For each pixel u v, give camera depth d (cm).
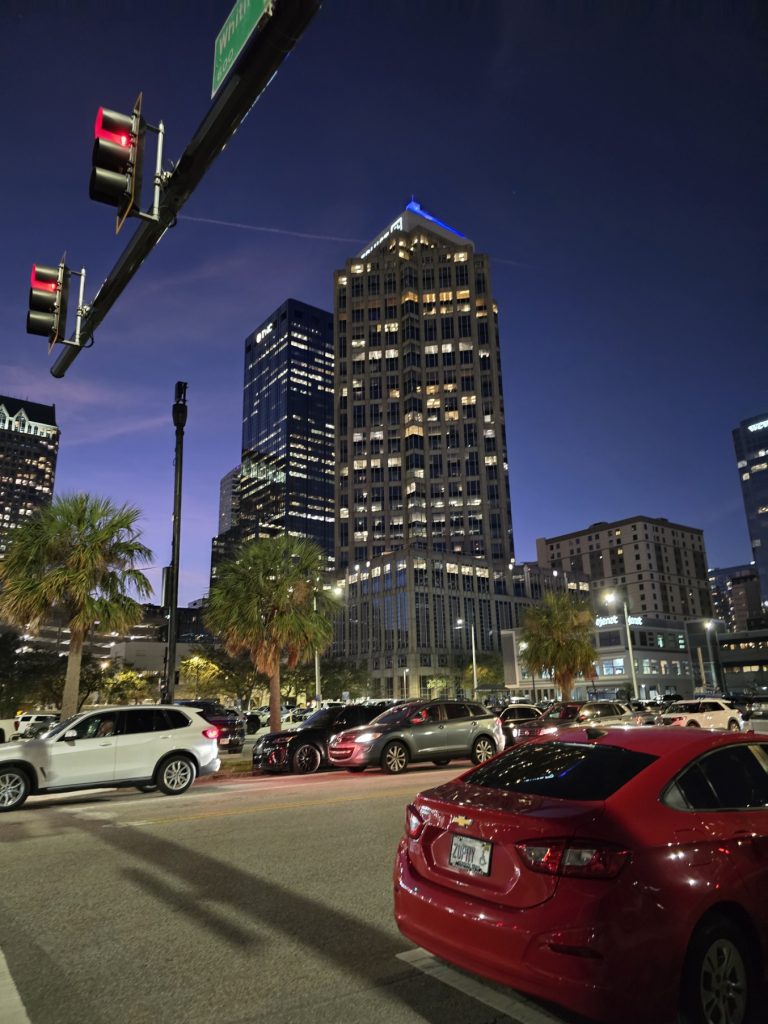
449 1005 397
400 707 1755
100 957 474
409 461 17450
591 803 368
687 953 334
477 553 16550
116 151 625
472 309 18662
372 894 609
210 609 2569
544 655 4150
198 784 1570
